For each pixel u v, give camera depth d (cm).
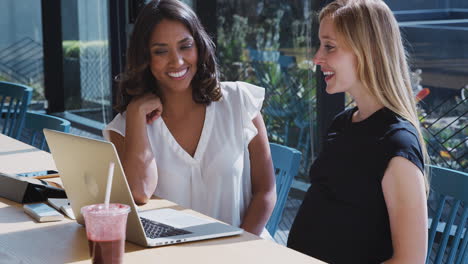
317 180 193
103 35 642
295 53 444
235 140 232
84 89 679
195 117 232
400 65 182
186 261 152
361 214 178
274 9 453
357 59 182
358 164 177
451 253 203
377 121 178
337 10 185
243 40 478
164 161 229
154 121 231
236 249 161
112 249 140
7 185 208
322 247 185
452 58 361
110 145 157
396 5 388
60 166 178
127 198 159
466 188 198
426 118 378
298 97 448
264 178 239
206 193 230
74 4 672
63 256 157
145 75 233
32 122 313
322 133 432
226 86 241
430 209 360
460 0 352
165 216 187
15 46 711
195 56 228
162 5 228
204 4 493
